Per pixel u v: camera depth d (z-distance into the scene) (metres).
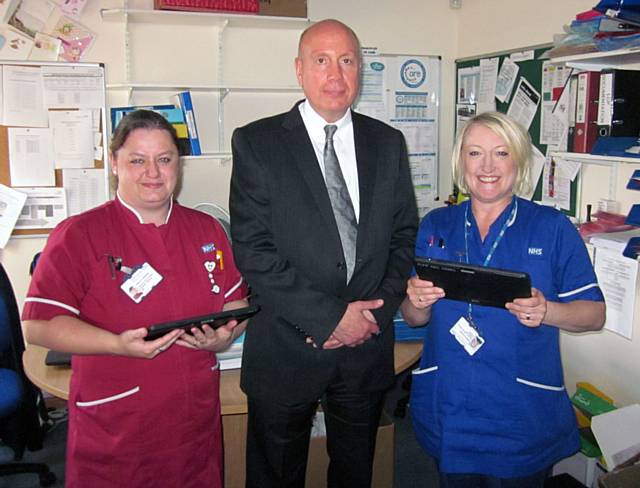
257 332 1.69
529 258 1.62
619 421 2.10
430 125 3.84
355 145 1.71
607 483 1.62
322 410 1.94
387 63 3.67
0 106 3.05
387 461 2.18
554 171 2.86
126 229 1.53
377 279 1.69
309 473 2.13
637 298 2.29
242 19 3.19
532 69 3.01
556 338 1.66
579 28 2.15
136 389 1.50
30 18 3.06
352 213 1.65
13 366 2.45
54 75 3.11
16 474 2.62
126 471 1.52
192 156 3.21
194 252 1.60
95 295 1.49
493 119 1.60
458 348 1.66
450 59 3.79
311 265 1.61
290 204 1.61
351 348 1.68
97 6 3.15
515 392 1.62
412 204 1.80
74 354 1.44
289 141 1.64
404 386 3.49
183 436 1.56
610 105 2.08
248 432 1.79
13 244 3.17
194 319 1.40
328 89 1.59
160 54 3.31
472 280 1.48
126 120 1.49
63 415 3.14
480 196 1.63
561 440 1.68
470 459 1.66
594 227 2.32
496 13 3.33
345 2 3.54
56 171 3.17
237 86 3.34
